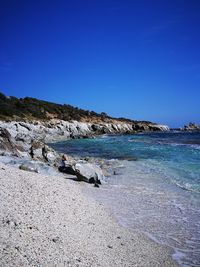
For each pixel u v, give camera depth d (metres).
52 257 6.87
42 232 8.19
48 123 79.31
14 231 7.73
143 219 11.84
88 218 10.80
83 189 16.02
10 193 11.05
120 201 14.32
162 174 21.64
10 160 20.53
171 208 13.36
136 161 28.91
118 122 114.62
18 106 88.88
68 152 39.31
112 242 9.05
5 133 26.00
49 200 11.54
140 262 7.95
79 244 8.09
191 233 10.48
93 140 65.25
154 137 75.25
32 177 14.70
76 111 111.75
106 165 26.39
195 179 19.58
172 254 8.80
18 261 6.30
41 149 26.72
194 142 53.38
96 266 7.00
